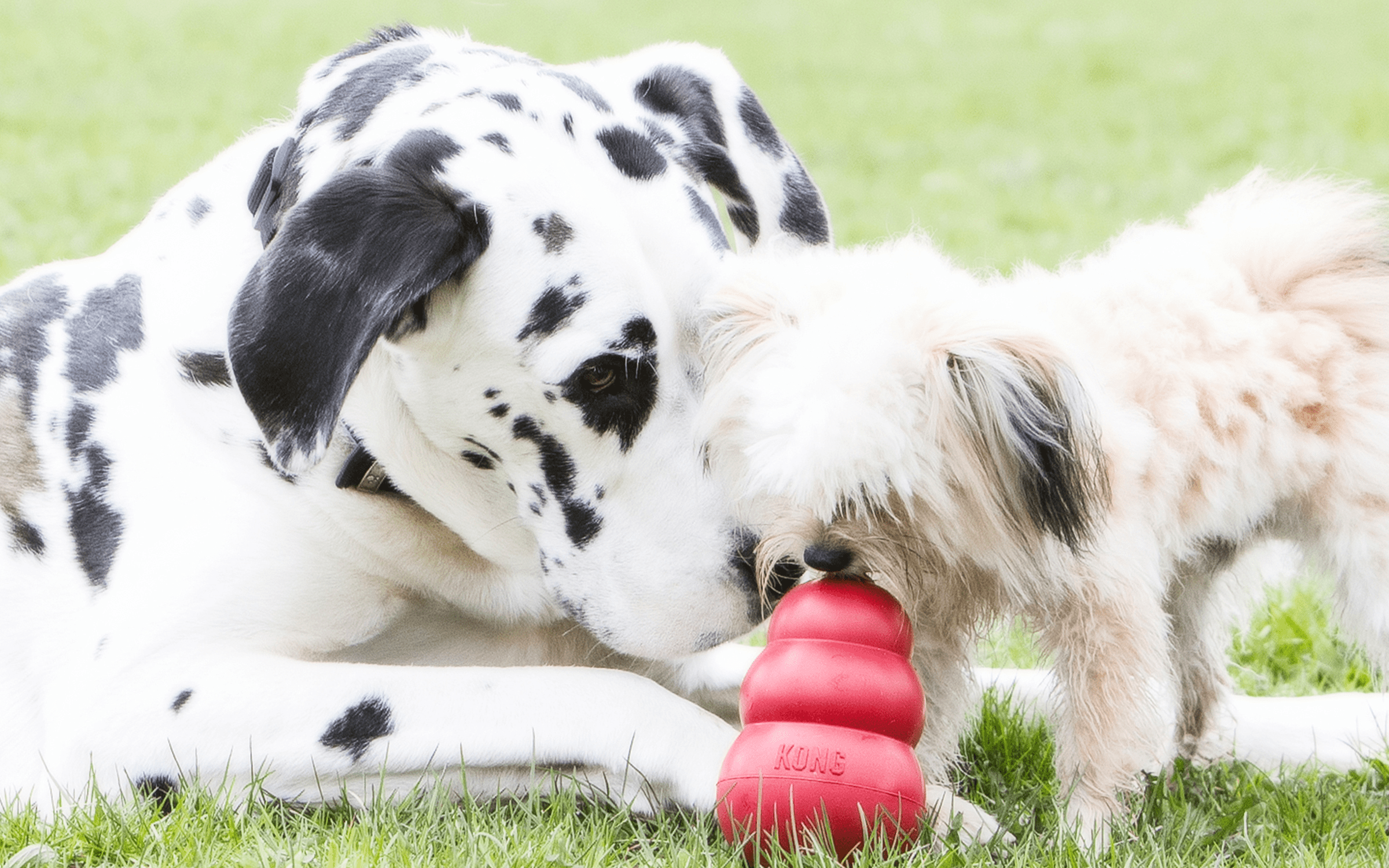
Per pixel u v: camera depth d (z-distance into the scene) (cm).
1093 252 616
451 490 483
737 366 439
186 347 511
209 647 478
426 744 452
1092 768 450
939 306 431
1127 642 454
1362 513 502
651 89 542
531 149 459
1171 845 445
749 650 603
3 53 2356
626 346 448
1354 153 1823
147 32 2652
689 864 401
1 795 492
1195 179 1712
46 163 1619
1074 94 2361
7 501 525
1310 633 673
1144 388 492
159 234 557
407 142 448
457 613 530
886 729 396
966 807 452
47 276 580
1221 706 578
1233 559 562
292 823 443
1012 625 485
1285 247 533
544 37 2784
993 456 420
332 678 464
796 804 389
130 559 499
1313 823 465
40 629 509
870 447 396
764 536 436
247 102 2081
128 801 457
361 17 2919
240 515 493
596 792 452
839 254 484
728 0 3416
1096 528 439
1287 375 502
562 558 478
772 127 580
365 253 420
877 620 405
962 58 2719
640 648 469
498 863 400
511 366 452
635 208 468
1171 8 3353
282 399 418
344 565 496
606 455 461
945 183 1705
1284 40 2869
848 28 3073
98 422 523
